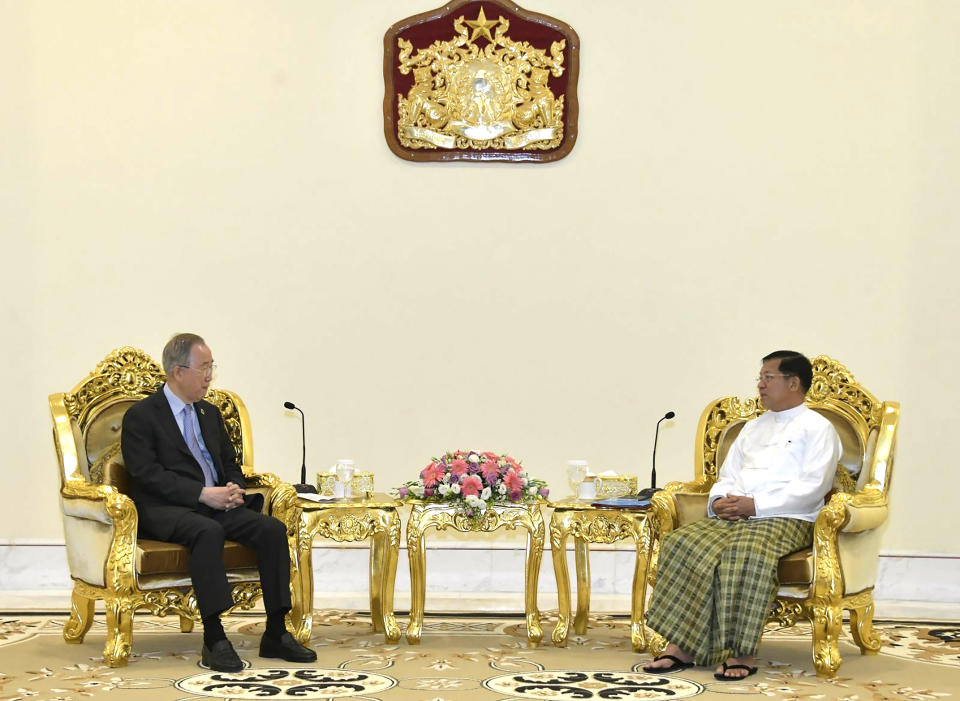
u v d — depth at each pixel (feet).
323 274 19.49
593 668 13.85
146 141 19.43
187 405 15.39
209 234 19.47
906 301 19.27
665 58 19.48
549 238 19.49
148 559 13.70
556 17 19.57
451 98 19.52
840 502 13.80
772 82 19.40
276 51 19.53
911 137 19.29
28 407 19.27
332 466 19.43
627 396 19.47
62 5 19.39
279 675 13.20
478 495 15.29
